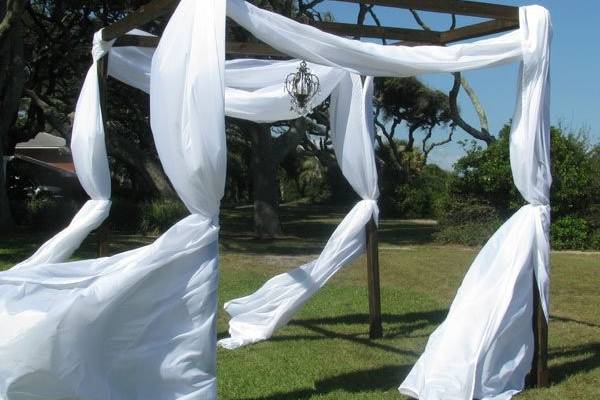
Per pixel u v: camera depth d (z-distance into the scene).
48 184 27.41
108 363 4.30
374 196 7.28
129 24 5.80
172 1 5.07
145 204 18.98
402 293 10.07
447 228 17.97
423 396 4.84
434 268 12.91
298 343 6.99
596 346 6.87
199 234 4.54
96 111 6.27
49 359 4.12
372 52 5.33
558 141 16.86
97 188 6.23
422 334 7.45
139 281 4.33
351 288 10.34
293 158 42.75
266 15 5.12
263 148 18.89
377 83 31.78
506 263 5.23
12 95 17.50
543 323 5.40
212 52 4.48
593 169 16.86
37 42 20.67
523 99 5.38
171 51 4.65
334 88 7.30
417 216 30.12
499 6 5.40
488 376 5.02
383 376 5.84
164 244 4.43
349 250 7.14
